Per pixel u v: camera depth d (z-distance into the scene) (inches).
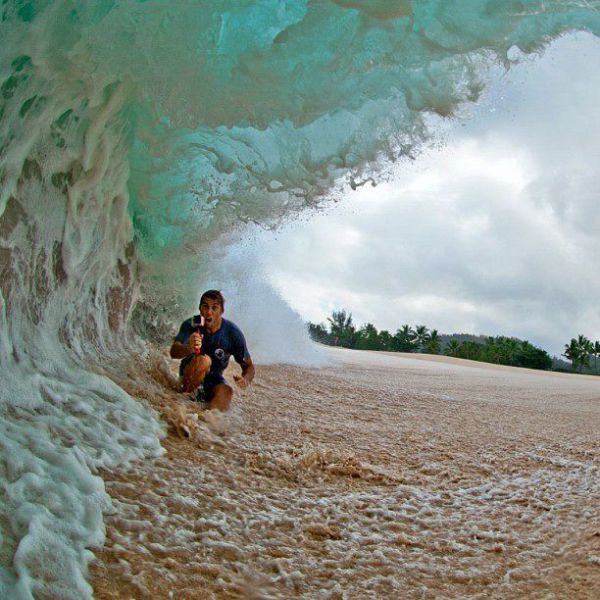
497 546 140.9
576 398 403.2
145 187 224.4
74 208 189.3
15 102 149.3
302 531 136.2
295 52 169.2
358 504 155.9
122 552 111.1
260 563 119.6
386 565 127.2
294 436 209.5
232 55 167.5
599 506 169.9
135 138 208.2
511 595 120.8
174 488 142.3
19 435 135.5
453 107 178.9
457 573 127.3
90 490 125.8
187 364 222.1
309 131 200.4
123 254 235.1
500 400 365.4
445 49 164.6
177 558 114.5
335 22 165.2
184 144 210.4
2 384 151.6
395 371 475.5
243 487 154.6
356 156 199.0
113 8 151.6
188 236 250.5
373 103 189.8
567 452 230.2
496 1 158.2
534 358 3705.7
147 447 160.7
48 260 182.9
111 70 161.5
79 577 99.8
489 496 173.6
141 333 275.4
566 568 132.9
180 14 158.7
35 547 102.0
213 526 129.7
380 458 199.0
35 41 143.6
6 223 162.4
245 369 234.2
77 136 178.9
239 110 173.8
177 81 167.2
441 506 162.9
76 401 165.6
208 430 191.6
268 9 164.7
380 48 166.9
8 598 90.7
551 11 158.2
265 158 209.3
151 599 101.0
